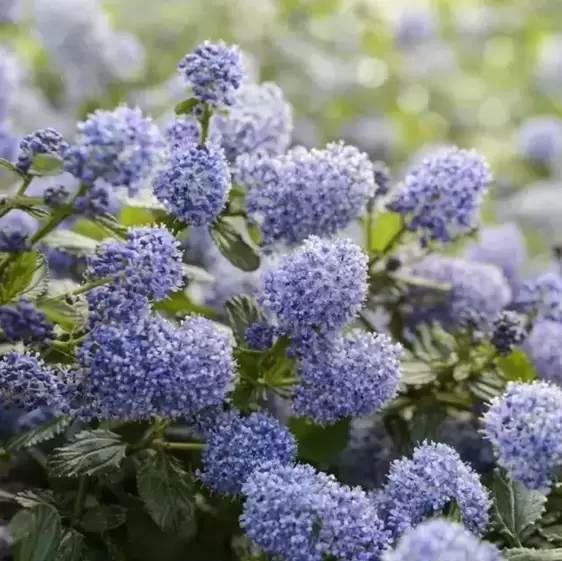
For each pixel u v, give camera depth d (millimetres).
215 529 670
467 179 698
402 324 739
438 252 768
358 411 655
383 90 1188
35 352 646
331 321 644
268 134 700
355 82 1156
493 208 1012
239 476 642
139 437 670
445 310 746
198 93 660
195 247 745
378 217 726
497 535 652
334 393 652
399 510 633
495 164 1107
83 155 604
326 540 616
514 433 627
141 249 628
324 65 1142
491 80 1267
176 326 663
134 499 665
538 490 640
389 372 655
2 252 631
